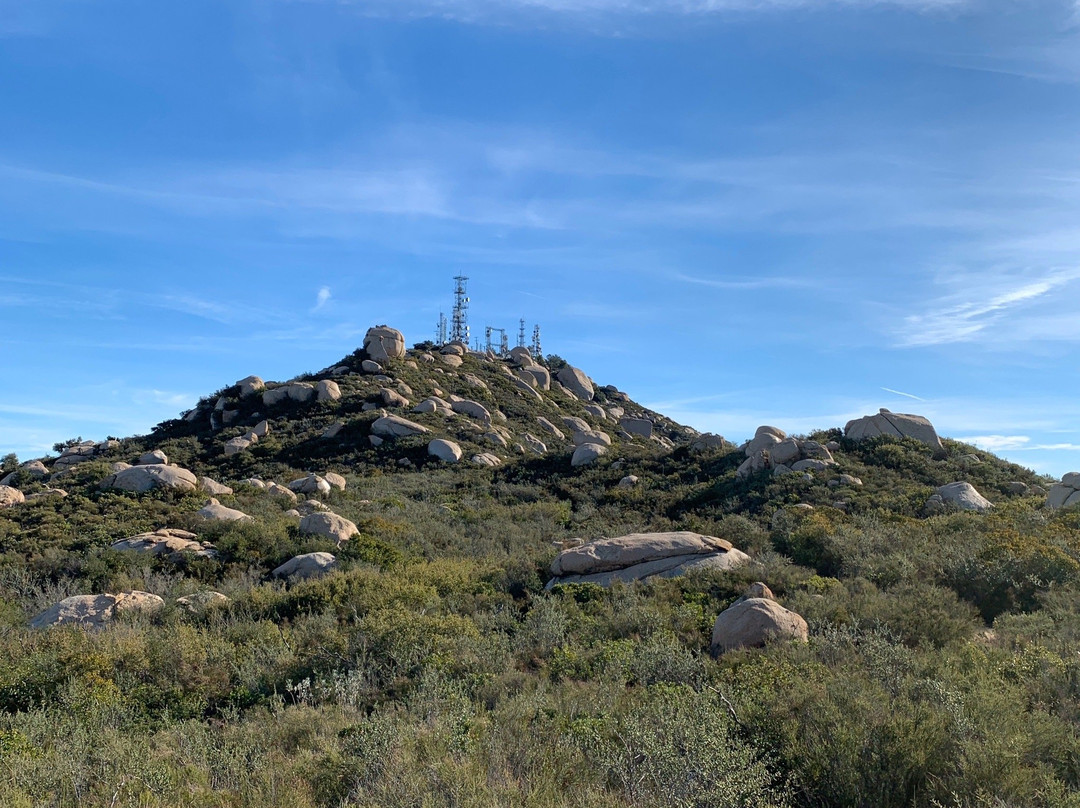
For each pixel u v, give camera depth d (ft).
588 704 27.89
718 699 26.50
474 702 30.07
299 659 37.24
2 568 65.31
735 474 106.83
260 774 23.17
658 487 113.50
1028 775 19.45
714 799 19.31
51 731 28.07
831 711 22.59
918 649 33.50
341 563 64.54
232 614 46.85
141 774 22.56
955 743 20.94
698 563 53.21
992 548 48.52
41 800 21.31
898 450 104.99
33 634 41.70
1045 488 94.94
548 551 63.67
